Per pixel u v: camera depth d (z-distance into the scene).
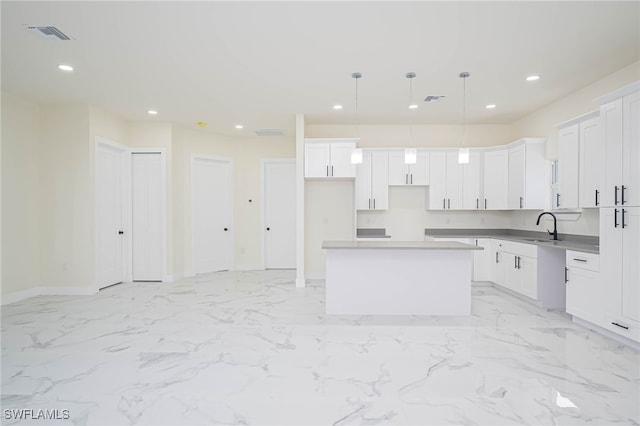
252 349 2.97
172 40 3.01
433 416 2.00
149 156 5.71
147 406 2.11
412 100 4.65
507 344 3.07
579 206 3.76
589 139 3.61
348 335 3.30
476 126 5.98
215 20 2.70
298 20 2.71
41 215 4.80
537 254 4.13
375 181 5.69
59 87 4.14
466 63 3.49
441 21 2.72
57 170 4.78
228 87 4.16
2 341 3.14
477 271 5.32
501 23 2.75
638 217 2.84
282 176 6.86
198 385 2.36
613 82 3.75
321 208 5.95
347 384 2.37
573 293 3.58
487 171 5.55
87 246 4.80
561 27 2.81
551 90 4.27
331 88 4.20
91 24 2.75
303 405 2.12
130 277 5.67
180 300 4.57
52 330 3.43
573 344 3.06
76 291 4.82
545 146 4.93
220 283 5.61
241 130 6.29
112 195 5.38
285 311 4.09
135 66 3.55
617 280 3.04
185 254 6.12
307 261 5.97
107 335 3.29
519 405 2.11
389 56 3.34
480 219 5.96
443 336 3.27
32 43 3.05
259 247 6.81
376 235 5.94
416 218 6.00
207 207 6.46
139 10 2.55
